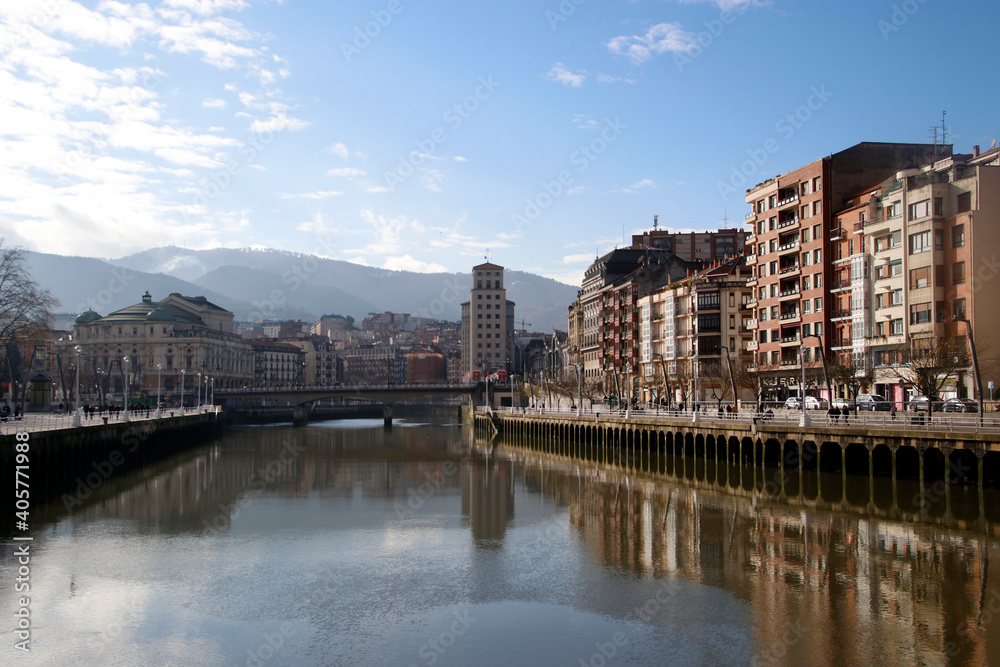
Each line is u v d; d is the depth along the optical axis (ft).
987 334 232.73
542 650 89.86
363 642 93.20
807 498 177.58
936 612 97.76
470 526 157.79
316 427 618.85
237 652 90.58
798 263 326.24
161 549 137.90
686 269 488.85
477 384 647.97
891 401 239.50
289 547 139.44
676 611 101.14
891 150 314.14
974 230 235.40
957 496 164.76
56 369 617.21
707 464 245.24
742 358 362.33
